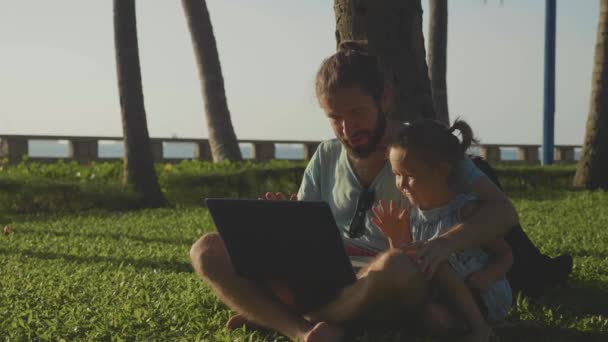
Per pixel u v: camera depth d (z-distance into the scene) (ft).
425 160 11.79
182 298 16.66
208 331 13.88
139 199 50.14
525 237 16.83
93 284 19.51
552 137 73.10
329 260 11.59
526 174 62.49
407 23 23.68
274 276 12.15
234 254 12.21
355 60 12.35
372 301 11.59
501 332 13.41
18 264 24.12
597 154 56.85
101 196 49.49
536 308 15.88
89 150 80.38
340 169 13.58
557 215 37.24
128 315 15.19
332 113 12.39
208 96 64.64
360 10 23.36
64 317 15.48
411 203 12.63
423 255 11.39
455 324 12.03
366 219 13.28
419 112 23.62
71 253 27.17
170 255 25.53
